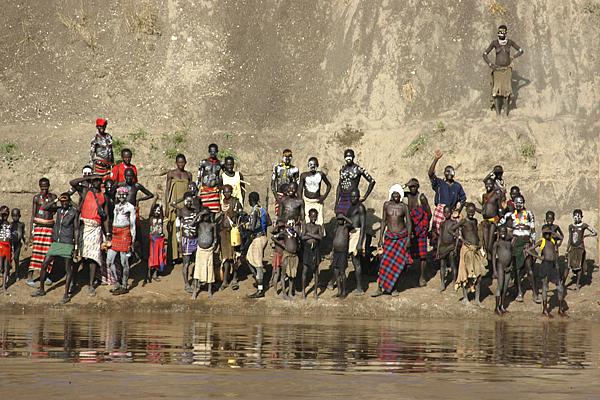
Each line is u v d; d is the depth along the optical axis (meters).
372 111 77.50
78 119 77.69
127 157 62.94
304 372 31.45
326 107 79.06
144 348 37.69
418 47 79.44
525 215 59.72
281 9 84.88
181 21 83.44
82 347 37.69
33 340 40.19
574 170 71.00
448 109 76.19
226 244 61.09
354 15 82.94
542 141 72.44
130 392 26.81
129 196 61.91
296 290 61.94
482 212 61.94
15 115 77.38
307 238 59.84
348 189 63.22
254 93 79.88
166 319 53.41
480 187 70.69
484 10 80.81
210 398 26.11
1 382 28.33
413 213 61.38
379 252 60.78
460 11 81.00
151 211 62.16
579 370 33.44
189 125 77.56
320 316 57.84
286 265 59.94
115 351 36.41
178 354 35.75
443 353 37.91
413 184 61.78
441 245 60.22
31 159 72.81
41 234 61.56
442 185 63.31
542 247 59.09
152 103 79.19
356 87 79.19
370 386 28.67
